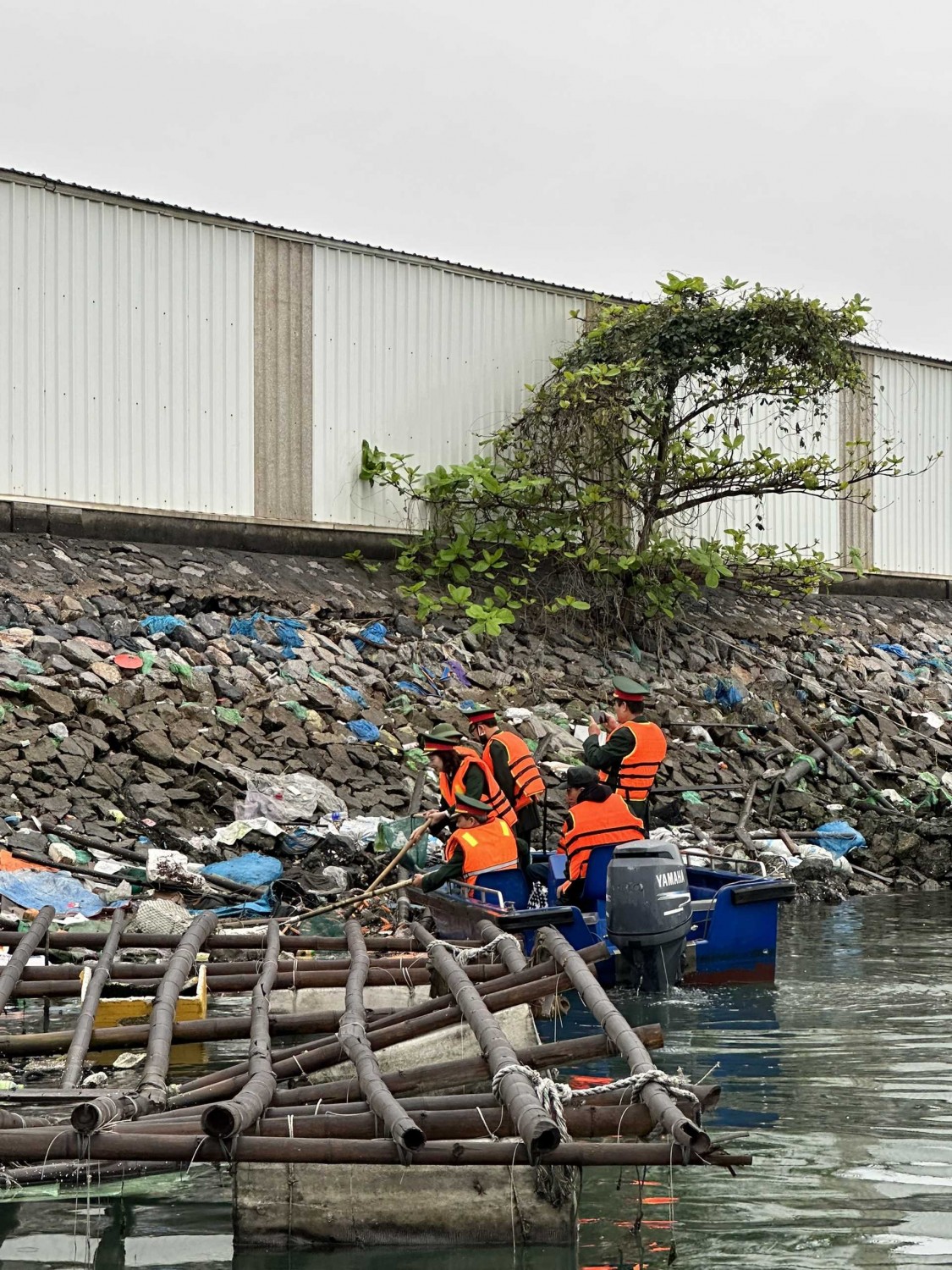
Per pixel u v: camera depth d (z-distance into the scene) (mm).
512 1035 8031
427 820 11227
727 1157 5094
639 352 21094
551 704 18328
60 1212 5914
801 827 16938
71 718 14188
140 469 19078
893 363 27609
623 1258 5379
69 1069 6734
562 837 10695
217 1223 5793
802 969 10969
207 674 15969
